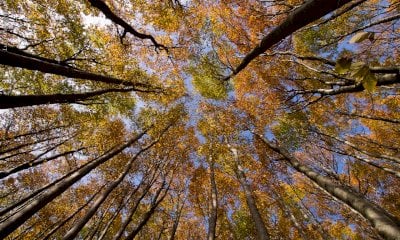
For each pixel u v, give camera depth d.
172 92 15.20
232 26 10.75
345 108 12.60
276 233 15.58
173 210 18.22
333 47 9.59
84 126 12.84
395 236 3.67
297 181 15.86
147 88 13.01
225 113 15.39
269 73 11.52
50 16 8.91
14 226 5.40
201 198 19.25
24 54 6.49
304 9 3.06
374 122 13.05
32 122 12.23
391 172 8.79
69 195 17.11
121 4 10.13
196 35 12.87
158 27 11.68
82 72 7.93
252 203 10.06
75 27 9.23
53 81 10.16
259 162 15.64
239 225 15.60
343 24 9.49
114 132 14.48
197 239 19.67
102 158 9.83
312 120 12.98
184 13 11.47
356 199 5.16
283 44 9.60
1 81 9.40
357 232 15.18
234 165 15.77
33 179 15.68
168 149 17.03
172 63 14.53
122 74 10.96
